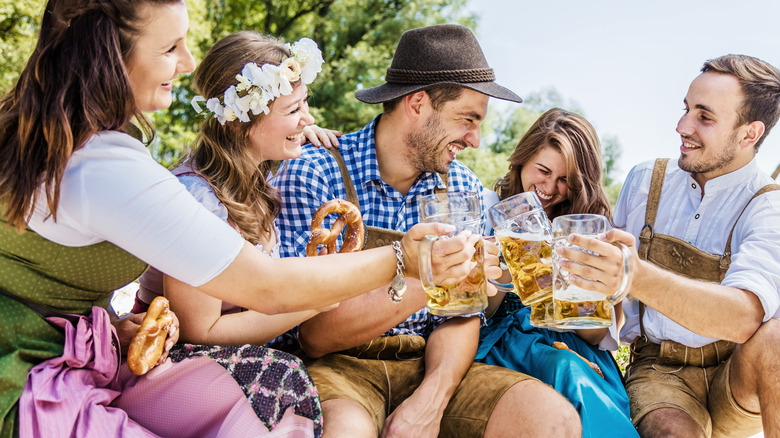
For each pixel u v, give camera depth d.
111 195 1.54
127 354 1.84
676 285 2.16
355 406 1.98
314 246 2.10
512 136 20.16
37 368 1.55
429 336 2.41
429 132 2.52
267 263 1.67
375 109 15.76
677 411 2.46
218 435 1.71
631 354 2.94
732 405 2.48
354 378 2.31
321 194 2.53
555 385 2.27
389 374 2.38
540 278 2.02
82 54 1.56
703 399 2.64
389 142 2.61
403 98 2.54
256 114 2.08
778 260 2.43
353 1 17.23
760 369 2.27
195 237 1.60
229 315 2.01
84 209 1.54
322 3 17.28
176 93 12.61
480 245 1.96
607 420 2.21
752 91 2.60
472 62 2.54
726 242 2.71
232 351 1.81
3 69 10.17
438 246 1.80
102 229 1.57
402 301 2.23
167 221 1.57
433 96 2.49
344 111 15.81
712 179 2.73
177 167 2.15
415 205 2.67
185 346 1.82
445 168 2.61
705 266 2.70
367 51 16.69
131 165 1.57
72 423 1.54
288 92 2.07
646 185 2.92
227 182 2.08
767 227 2.53
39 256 1.60
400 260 1.83
